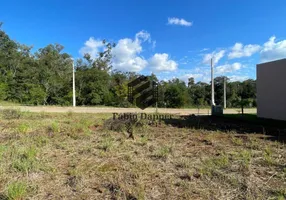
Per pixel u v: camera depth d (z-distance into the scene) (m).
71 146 4.49
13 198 2.33
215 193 2.48
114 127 6.52
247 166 3.23
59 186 2.67
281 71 9.10
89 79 24.83
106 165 3.37
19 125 6.57
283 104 9.02
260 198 2.34
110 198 2.40
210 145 4.64
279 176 2.92
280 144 4.57
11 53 28.20
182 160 3.56
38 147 4.33
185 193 2.48
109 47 30.97
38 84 24.36
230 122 8.61
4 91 23.25
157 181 2.80
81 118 8.87
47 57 29.92
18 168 3.14
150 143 4.79
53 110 13.97
